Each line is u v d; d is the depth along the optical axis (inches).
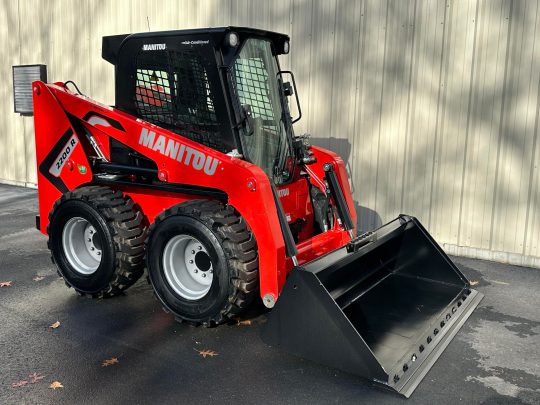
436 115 221.0
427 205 228.4
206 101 151.7
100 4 316.5
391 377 118.2
